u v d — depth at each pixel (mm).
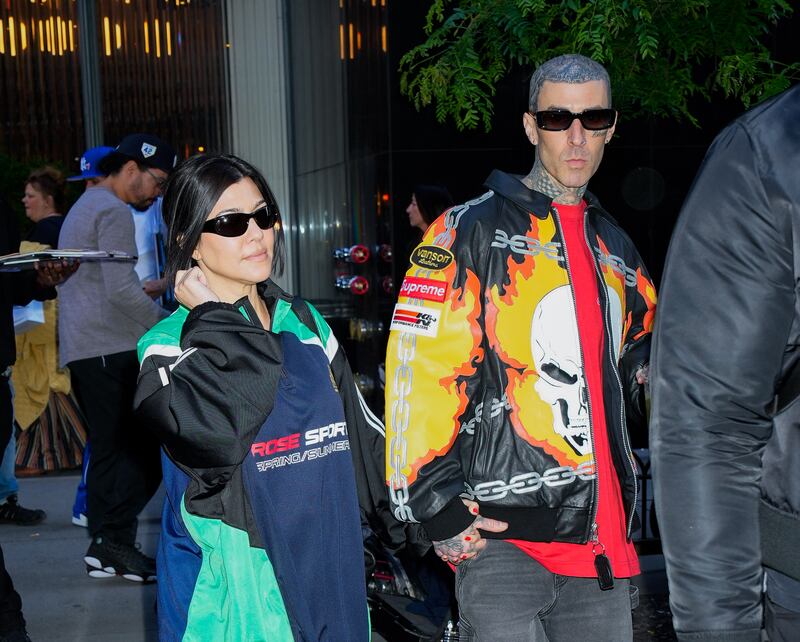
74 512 5898
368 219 6305
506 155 5668
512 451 2365
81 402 5164
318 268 8164
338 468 2154
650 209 5984
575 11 3643
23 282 4312
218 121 10320
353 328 6773
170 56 10344
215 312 2023
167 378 1982
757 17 4051
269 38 10203
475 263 2383
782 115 1503
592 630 2451
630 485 2486
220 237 2154
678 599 1524
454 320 2350
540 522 2363
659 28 3758
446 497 2312
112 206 4867
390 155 5727
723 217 1492
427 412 2330
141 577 5016
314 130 8305
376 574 3385
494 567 2398
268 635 2057
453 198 5727
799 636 1605
